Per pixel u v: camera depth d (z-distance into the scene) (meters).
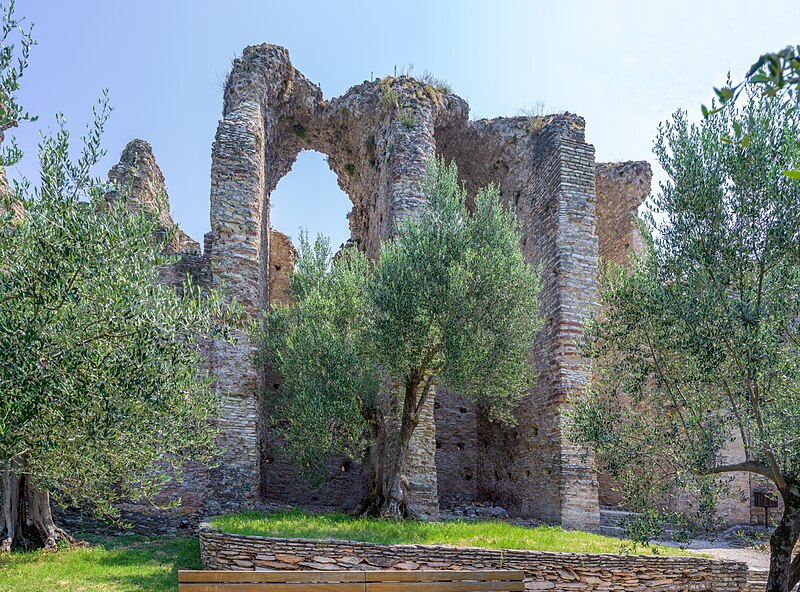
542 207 18.00
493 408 14.88
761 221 8.48
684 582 10.30
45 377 6.36
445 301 12.62
